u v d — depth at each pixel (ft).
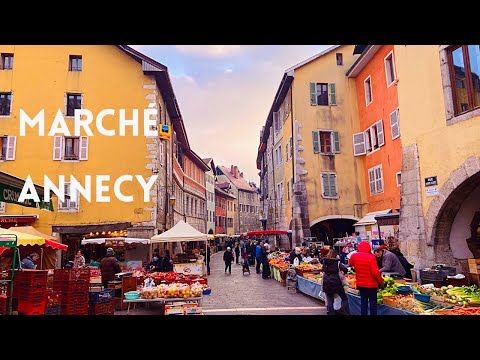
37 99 64.95
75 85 65.77
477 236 35.12
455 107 33.63
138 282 38.91
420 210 36.65
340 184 74.02
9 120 63.98
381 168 66.08
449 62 34.35
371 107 70.13
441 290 24.99
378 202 67.56
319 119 75.92
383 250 34.63
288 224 83.15
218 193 178.40
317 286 36.01
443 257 34.58
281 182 91.15
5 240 27.63
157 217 63.31
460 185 32.17
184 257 62.85
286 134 84.79
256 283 54.08
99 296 30.42
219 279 60.34
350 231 76.95
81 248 64.23
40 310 26.81
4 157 62.69
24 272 26.94
